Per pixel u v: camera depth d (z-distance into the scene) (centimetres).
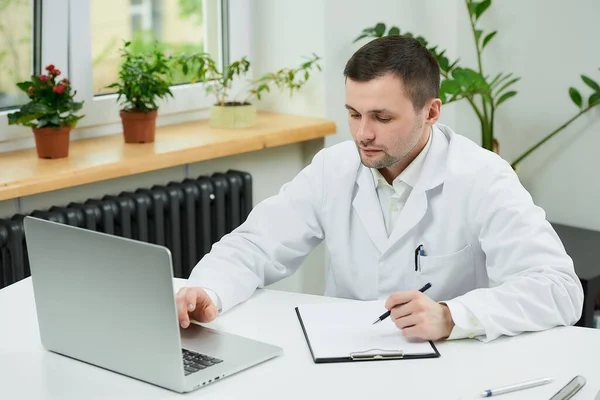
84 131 271
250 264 179
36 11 254
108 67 276
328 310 164
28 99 259
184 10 294
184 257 270
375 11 307
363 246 183
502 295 154
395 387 133
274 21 305
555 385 133
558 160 315
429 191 176
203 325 159
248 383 135
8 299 175
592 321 270
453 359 142
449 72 307
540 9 310
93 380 138
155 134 278
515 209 167
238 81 311
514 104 323
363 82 158
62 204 248
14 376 140
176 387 132
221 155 264
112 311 137
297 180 192
